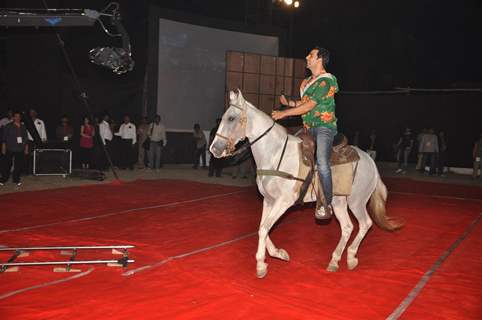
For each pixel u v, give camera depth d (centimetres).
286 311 478
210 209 1047
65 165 1559
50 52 1789
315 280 583
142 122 1914
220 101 2217
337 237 824
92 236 772
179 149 2112
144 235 788
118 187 1334
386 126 2741
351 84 3094
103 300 492
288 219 965
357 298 524
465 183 1859
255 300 504
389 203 1244
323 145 584
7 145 1297
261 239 580
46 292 512
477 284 581
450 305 509
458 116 2503
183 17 2070
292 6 2423
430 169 2180
